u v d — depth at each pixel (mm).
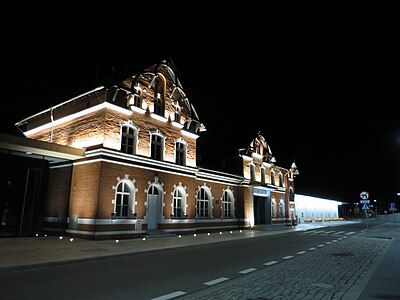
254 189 33156
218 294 6367
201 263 10438
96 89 18578
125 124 19359
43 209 19625
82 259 10664
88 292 6641
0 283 7434
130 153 19719
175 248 14469
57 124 21688
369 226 39062
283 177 42156
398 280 7844
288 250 14039
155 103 21984
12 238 16703
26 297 6242
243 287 6957
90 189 17641
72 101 20766
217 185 28391
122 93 19422
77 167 18938
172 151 22703
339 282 7465
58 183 20000
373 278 8062
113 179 18047
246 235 22531
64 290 6805
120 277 8148
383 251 13477
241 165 32438
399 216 67125
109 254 11703
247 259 11312
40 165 18594
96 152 17859
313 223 47094
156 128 21531
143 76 21141
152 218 20656
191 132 24594
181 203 23250
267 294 6379
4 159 16922
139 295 6430
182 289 6922
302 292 6547
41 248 12953
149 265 10031
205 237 20359
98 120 18594
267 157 37344
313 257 11641
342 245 16000
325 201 63719
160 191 21328
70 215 18469
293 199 44219
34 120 24266
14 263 9336
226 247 15500
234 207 30359
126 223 18344
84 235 17219
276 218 38031
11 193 17484
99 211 17078
